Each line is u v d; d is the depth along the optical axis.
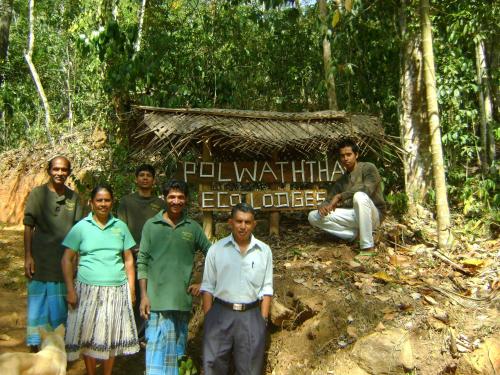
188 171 5.52
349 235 5.30
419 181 6.35
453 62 6.68
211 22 8.92
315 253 5.18
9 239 9.09
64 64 13.62
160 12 8.85
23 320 5.47
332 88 6.72
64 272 3.80
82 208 4.34
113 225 3.91
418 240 5.66
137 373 4.49
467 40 7.04
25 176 11.27
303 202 5.79
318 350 4.27
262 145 5.22
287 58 8.54
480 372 3.86
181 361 4.17
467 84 6.68
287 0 7.53
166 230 3.92
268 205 5.70
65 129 12.20
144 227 3.97
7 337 4.94
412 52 6.43
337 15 4.94
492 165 6.57
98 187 3.86
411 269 4.93
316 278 4.77
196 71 8.54
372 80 7.53
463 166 7.17
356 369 4.06
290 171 5.77
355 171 5.28
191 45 8.80
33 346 4.18
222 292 3.63
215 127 5.17
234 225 3.63
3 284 6.66
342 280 4.70
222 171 5.60
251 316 3.61
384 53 7.16
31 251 4.13
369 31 7.14
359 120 5.90
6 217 11.14
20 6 15.37
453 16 6.47
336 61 6.81
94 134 10.72
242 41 8.76
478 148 6.72
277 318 4.51
